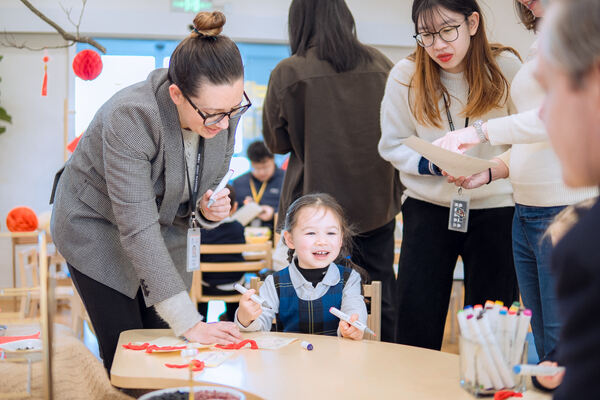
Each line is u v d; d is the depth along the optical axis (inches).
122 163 66.3
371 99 109.0
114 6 227.0
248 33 232.5
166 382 54.4
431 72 88.5
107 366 73.7
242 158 243.4
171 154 69.9
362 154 109.2
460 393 51.2
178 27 227.5
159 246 66.7
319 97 107.4
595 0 27.1
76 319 156.0
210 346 63.7
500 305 51.5
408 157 92.7
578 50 27.2
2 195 229.5
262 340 67.1
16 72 225.9
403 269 97.3
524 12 78.1
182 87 65.2
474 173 80.3
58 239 74.2
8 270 226.5
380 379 54.6
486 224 92.6
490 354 49.8
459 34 83.2
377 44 238.2
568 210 38.6
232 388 52.3
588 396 27.2
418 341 96.6
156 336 68.4
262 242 182.2
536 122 72.7
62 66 226.8
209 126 67.1
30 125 228.1
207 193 76.4
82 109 229.3
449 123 90.8
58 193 76.1
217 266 157.0
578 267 27.9
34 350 67.0
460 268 162.7
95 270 72.3
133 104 66.9
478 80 86.8
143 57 231.6
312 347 63.9
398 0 240.1
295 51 111.9
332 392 51.3
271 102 109.9
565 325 28.5
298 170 113.2
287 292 84.0
